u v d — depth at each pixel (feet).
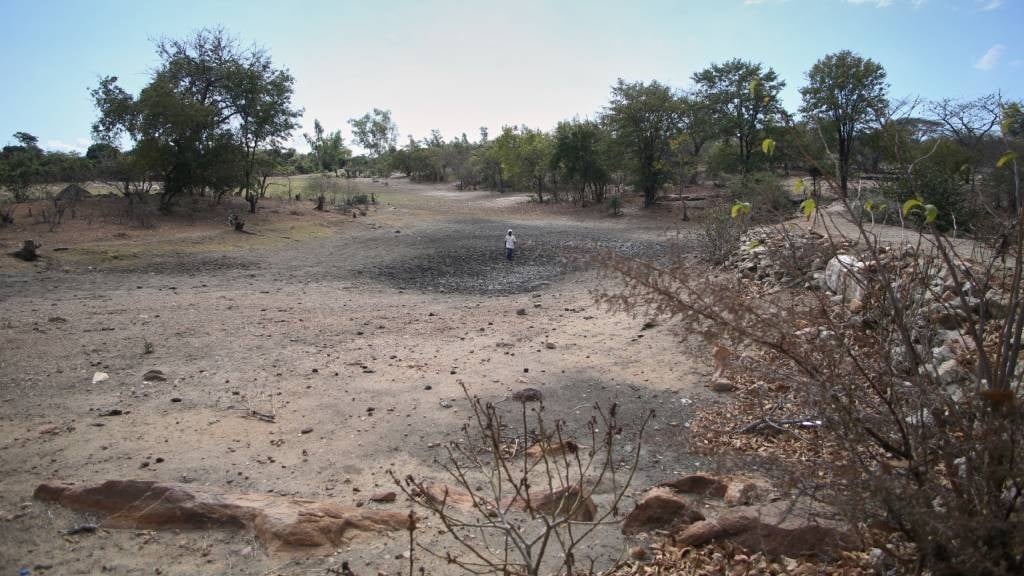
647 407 25.62
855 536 11.51
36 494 16.71
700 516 14.66
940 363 15.67
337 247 96.78
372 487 18.58
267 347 36.11
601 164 170.81
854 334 11.88
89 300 50.83
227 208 127.95
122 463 20.04
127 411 25.18
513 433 22.94
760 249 45.75
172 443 21.89
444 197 226.79
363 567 13.51
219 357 33.73
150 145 109.60
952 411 10.03
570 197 199.31
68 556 13.94
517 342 37.73
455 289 63.72
